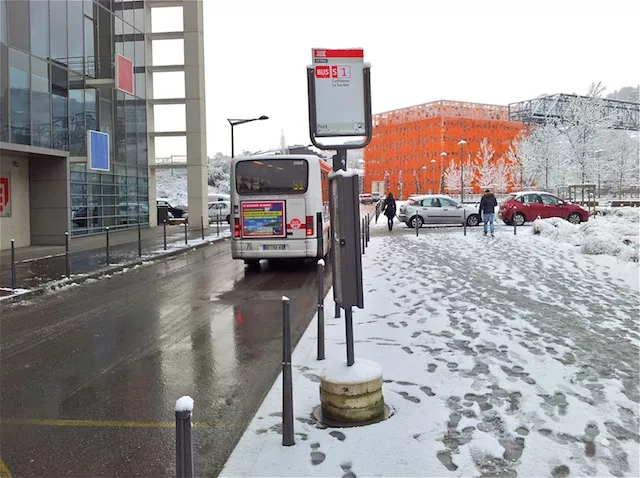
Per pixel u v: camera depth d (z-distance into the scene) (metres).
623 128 74.62
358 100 5.29
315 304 10.59
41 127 21.08
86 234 25.58
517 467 3.93
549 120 76.19
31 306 10.62
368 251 18.12
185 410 2.95
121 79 25.42
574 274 12.44
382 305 9.50
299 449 4.22
